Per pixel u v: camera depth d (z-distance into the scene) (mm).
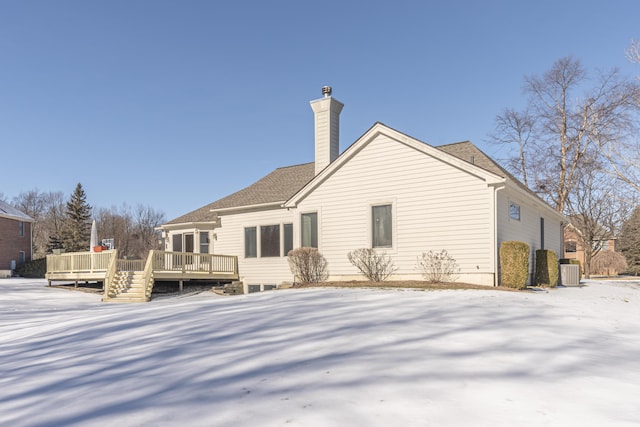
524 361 4488
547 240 19359
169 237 23141
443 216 13695
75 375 4766
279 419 3115
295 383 3928
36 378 4785
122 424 3188
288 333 6148
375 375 4066
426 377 3977
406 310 7930
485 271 12852
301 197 16828
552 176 30828
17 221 37156
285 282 17250
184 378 4289
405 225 14414
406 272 14273
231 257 20312
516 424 2965
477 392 3568
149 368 4770
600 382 3822
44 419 3432
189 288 19125
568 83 30250
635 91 24859
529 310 8016
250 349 5316
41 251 69500
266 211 19766
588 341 5504
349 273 15555
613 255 36531
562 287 16781
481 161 15875
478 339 5508
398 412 3182
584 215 31719
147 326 7684
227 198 22484
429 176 14039
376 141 15211
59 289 19594
